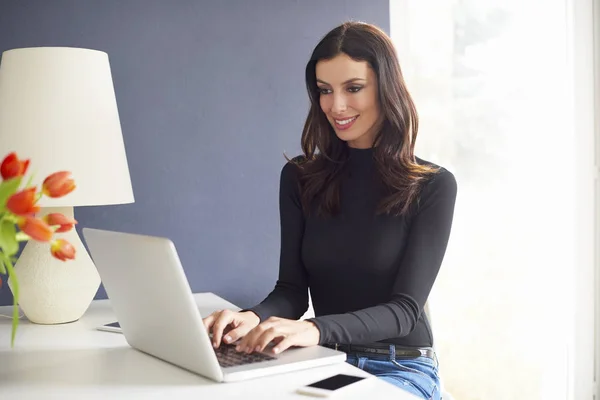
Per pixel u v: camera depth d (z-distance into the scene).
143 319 1.44
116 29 2.35
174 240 2.44
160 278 1.29
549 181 2.89
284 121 2.54
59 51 1.86
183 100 2.42
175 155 2.43
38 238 1.03
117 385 1.29
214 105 2.46
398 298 1.73
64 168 1.83
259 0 2.49
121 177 1.95
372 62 1.84
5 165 1.04
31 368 1.43
